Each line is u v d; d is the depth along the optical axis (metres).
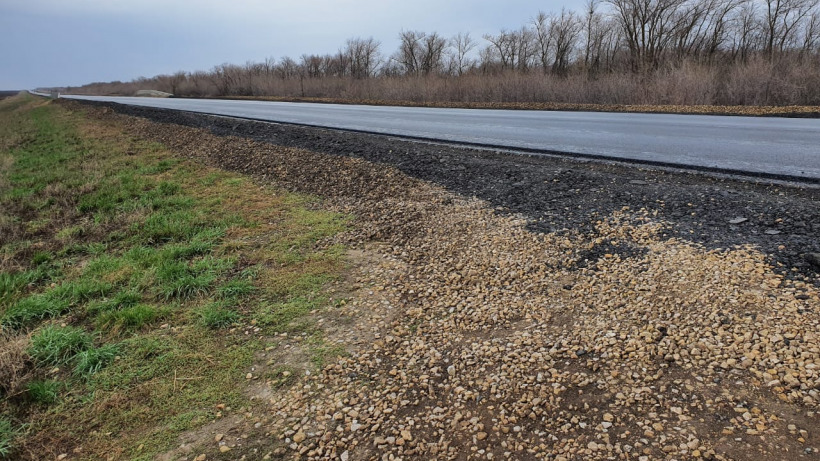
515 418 2.42
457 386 2.71
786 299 3.01
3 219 6.98
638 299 3.31
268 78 46.06
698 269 3.53
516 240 4.54
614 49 34.53
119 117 21.20
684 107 15.34
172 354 3.22
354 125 13.17
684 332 2.88
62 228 6.64
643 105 16.53
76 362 3.17
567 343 2.97
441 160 7.64
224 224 5.98
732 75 16.50
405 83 28.97
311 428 2.48
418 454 2.26
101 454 2.40
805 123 10.47
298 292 4.04
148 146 12.76
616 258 3.94
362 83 33.47
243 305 3.87
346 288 4.05
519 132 10.43
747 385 2.41
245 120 15.59
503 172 6.69
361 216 5.82
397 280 4.11
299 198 6.91
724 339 2.76
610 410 2.38
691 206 4.75
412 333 3.31
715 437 2.12
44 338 3.34
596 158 7.24
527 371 2.77
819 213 4.20
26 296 4.35
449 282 3.97
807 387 2.32
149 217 6.44
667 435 2.17
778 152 6.93
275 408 2.66
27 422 2.64
